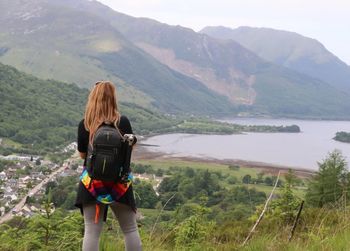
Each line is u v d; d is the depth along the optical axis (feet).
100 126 15.52
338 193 48.70
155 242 22.74
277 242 22.03
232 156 406.62
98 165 14.88
